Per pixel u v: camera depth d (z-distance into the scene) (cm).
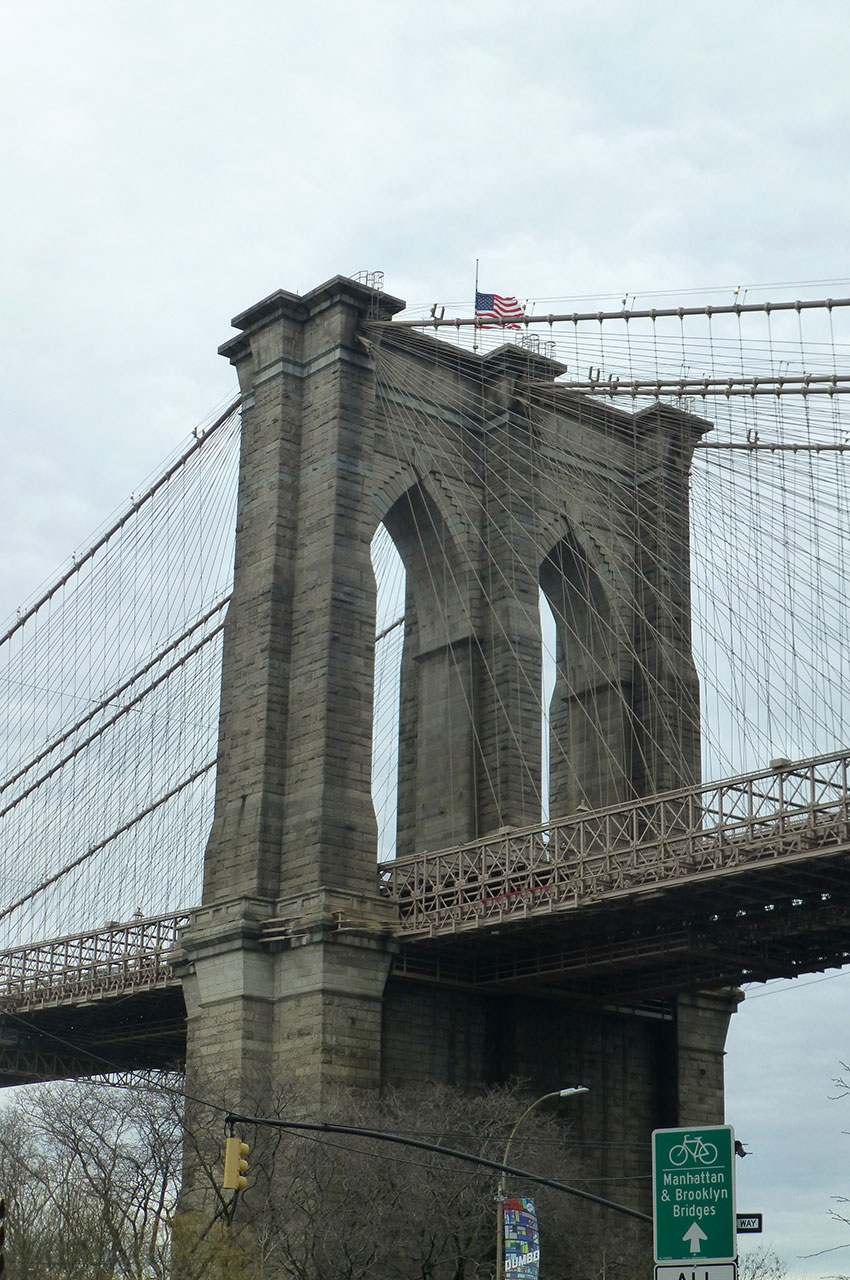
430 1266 6544
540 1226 7050
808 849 6138
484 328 8619
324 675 8025
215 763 8900
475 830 8462
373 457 8538
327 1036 7400
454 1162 6862
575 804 9075
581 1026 8388
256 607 8369
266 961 7750
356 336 8619
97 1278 5856
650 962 7388
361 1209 6619
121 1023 10206
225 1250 5791
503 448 8962
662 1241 2336
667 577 9075
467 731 8625
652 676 9144
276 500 8481
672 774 8900
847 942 7244
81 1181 6706
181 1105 7056
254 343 8950
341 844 7781
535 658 8681
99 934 9394
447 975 7869
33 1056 10394
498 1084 7844
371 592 8288
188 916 8675
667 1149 2369
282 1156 6850
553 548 9338
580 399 9231
